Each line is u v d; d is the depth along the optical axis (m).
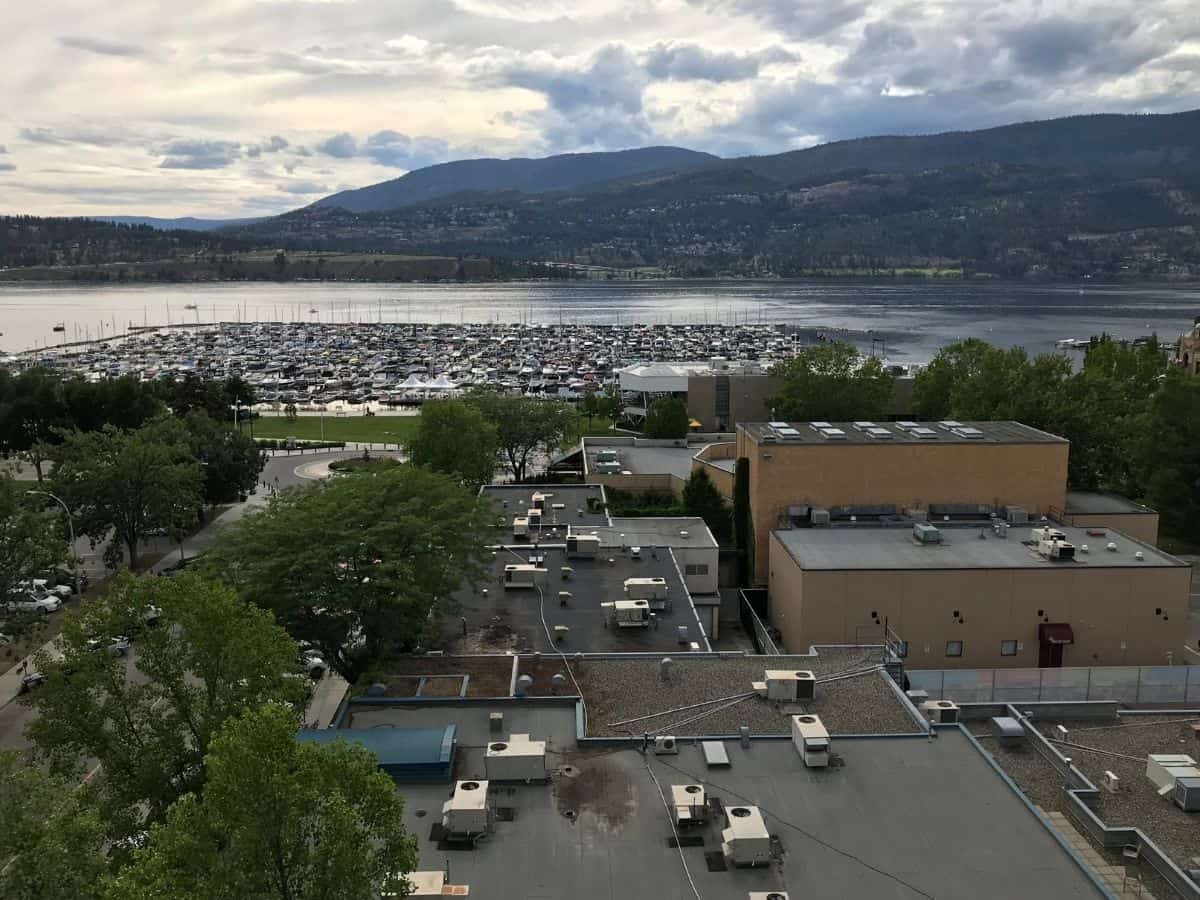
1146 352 169.00
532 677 50.50
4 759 33.62
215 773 27.12
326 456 165.25
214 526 119.06
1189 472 102.50
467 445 113.38
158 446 102.19
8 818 32.44
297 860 27.25
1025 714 50.59
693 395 162.88
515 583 67.50
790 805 37.34
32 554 72.94
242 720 28.34
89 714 42.41
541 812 36.88
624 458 129.25
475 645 57.69
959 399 131.88
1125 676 56.84
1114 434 111.06
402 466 79.62
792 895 32.28
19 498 88.06
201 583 44.50
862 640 71.62
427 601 55.38
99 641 43.94
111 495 98.75
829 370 147.38
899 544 78.50
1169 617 71.88
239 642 43.31
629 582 65.19
